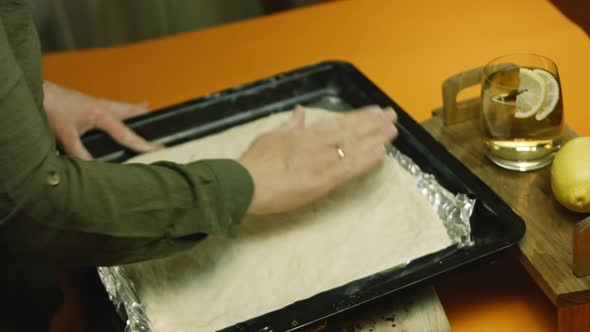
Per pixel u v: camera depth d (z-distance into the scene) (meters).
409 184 0.79
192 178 0.59
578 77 0.95
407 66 1.05
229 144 0.90
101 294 0.71
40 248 0.55
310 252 0.73
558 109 0.71
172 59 1.17
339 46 1.13
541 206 0.70
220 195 0.60
